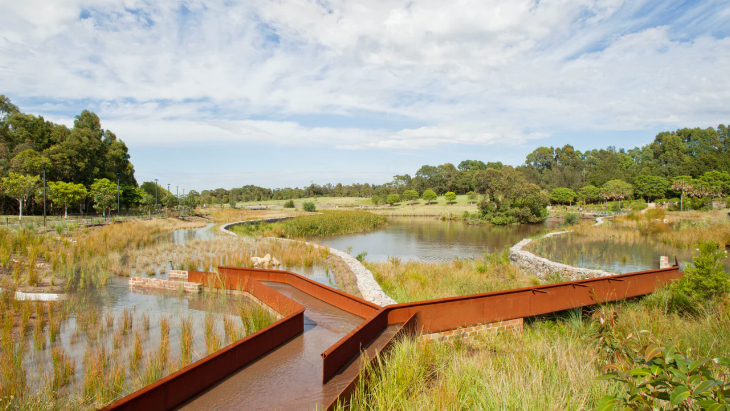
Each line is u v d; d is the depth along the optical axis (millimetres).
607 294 8922
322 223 35062
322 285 8961
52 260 13484
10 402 4145
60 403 4531
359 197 115125
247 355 5379
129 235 21844
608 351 4875
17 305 8305
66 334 7293
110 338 7141
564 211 58844
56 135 50625
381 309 6574
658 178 70312
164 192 73688
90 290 10930
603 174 82312
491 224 45969
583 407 3707
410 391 4426
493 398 4004
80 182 48625
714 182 56656
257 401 4270
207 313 8781
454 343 6613
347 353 5262
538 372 4547
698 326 6336
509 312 7480
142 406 3619
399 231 37906
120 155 58000
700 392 2049
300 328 6820
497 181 47719
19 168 39188
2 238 15125
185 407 4113
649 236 23891
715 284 7781
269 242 21125
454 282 11930
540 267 15484
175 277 11891
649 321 6793
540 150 117000
